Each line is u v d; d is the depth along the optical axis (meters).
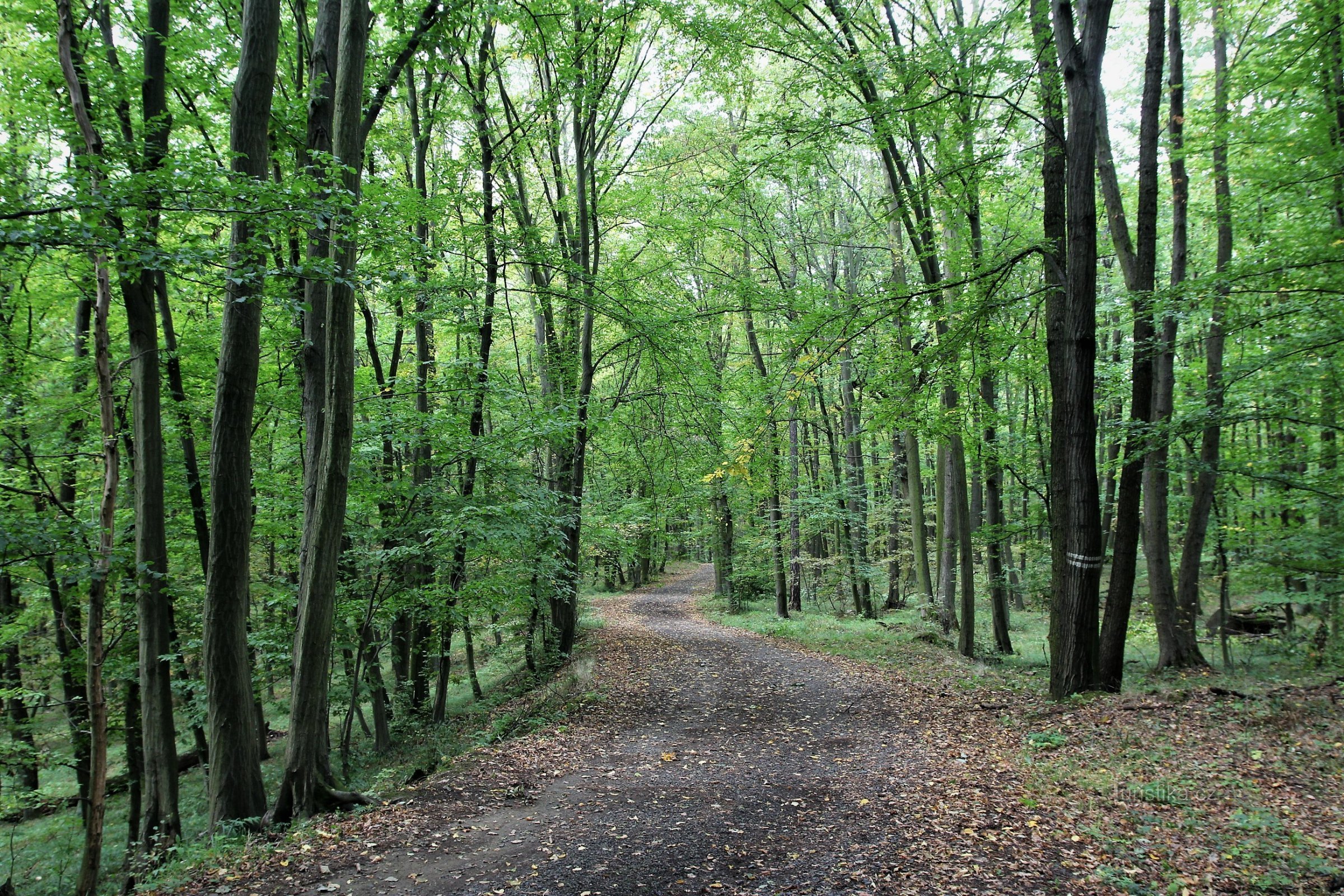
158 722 8.45
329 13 8.58
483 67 13.88
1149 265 10.49
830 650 16.12
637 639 19.25
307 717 7.42
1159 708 8.20
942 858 5.18
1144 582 19.94
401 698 14.97
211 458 8.24
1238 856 4.73
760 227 19.92
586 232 15.82
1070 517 9.59
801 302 13.51
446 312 12.54
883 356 12.18
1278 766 6.18
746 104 16.06
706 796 7.05
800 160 11.59
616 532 20.39
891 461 25.05
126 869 7.77
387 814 6.68
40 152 10.02
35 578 9.88
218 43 9.57
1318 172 10.05
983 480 16.47
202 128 9.66
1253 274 9.08
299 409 11.70
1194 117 11.28
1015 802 6.17
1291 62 10.03
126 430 10.18
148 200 5.62
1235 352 16.02
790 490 23.33
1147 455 11.03
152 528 8.50
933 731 9.10
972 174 11.20
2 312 10.48
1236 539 13.73
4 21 8.67
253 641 10.67
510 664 18.45
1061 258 9.89
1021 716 9.12
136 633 10.27
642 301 14.15
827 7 12.46
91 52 8.31
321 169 7.62
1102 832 5.34
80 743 11.32
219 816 7.68
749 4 12.36
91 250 5.43
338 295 7.51
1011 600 26.42
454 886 5.05
